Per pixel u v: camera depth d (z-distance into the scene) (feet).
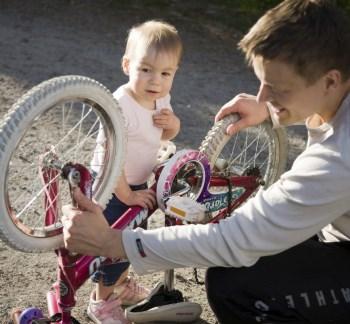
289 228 6.04
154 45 7.77
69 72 16.71
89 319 8.14
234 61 18.78
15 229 6.41
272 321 6.63
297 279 6.73
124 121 7.11
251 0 21.86
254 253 6.23
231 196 8.25
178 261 6.28
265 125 8.96
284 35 5.74
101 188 7.12
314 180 5.87
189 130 14.10
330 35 5.72
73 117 13.82
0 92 14.98
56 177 6.73
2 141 5.97
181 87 16.48
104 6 22.22
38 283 8.76
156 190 7.45
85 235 6.23
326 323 6.71
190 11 22.44
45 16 21.01
